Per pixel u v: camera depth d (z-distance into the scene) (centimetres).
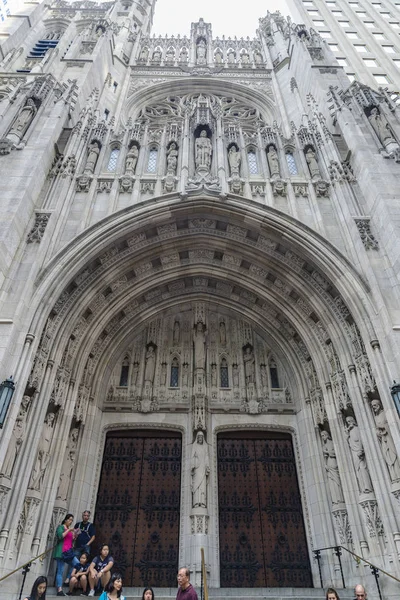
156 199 1514
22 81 1934
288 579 1264
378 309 1238
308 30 2816
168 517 1352
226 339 1719
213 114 1955
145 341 1700
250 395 1572
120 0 3756
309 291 1498
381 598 962
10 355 1111
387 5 4238
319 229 1478
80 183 1565
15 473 1063
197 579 1183
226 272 1686
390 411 1086
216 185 1570
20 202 1306
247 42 3406
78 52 2519
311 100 2170
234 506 1384
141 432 1512
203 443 1426
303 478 1415
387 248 1327
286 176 1653
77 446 1367
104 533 1316
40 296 1236
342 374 1359
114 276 1525
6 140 1492
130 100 2741
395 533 1023
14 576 990
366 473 1183
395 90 3023
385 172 1474
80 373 1423
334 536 1250
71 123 1864
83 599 919
